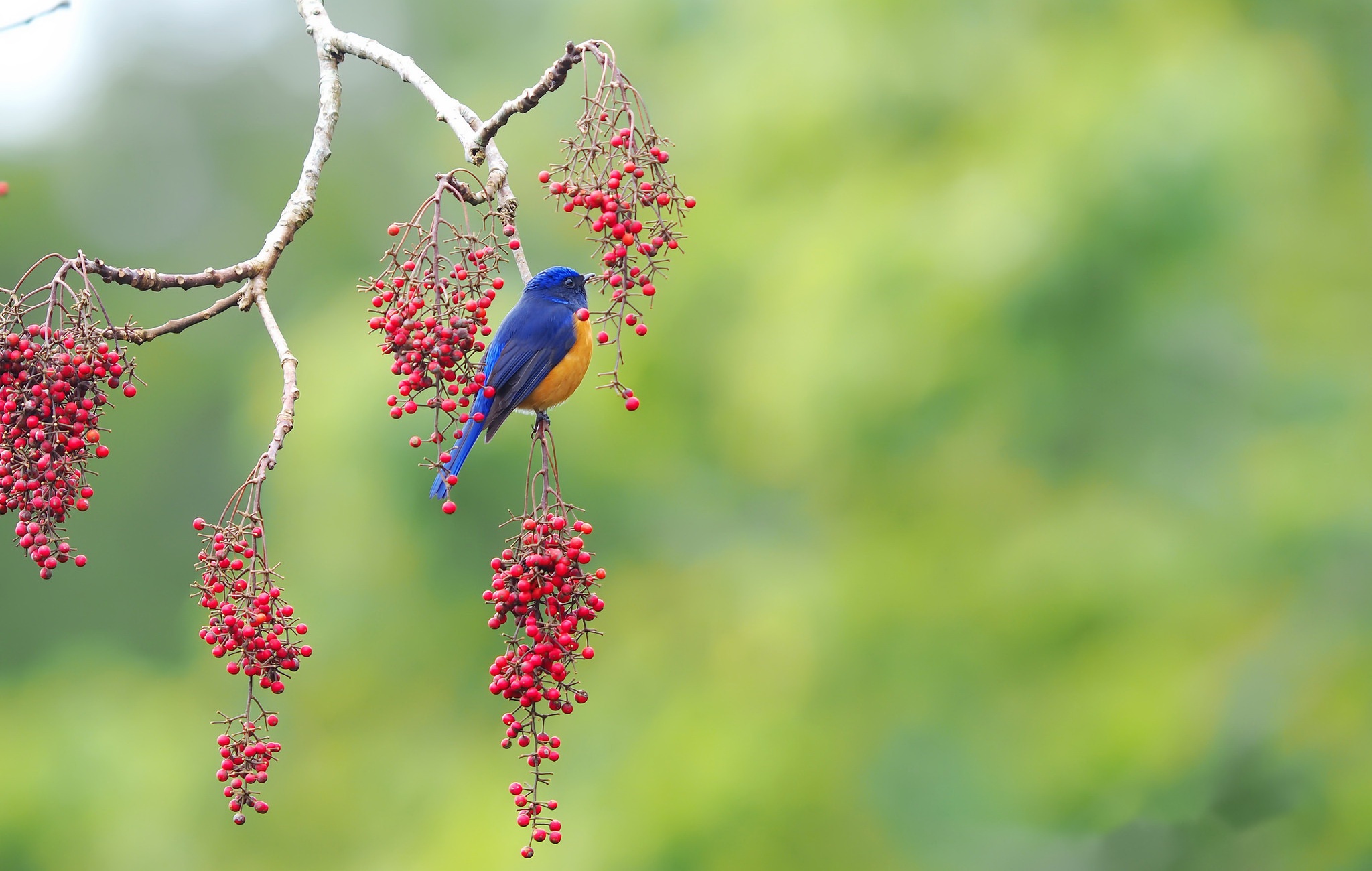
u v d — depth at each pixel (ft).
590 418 48.16
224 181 96.07
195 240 93.97
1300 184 39.45
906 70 41.06
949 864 40.91
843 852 41.27
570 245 56.54
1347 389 38.27
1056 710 39.55
